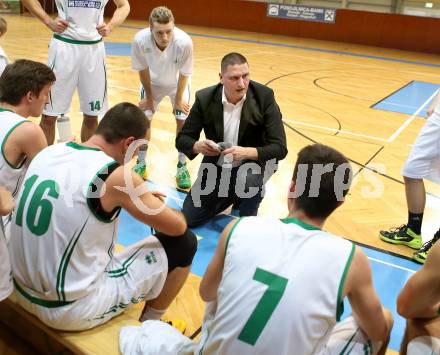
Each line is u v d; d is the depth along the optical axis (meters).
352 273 1.37
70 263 1.67
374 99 7.57
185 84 4.04
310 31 14.59
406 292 1.63
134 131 1.76
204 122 3.10
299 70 9.75
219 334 1.39
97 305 1.76
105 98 4.01
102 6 3.77
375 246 3.13
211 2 15.59
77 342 1.73
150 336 1.68
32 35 11.58
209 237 3.09
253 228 1.44
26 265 1.71
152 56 3.89
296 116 6.25
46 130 3.90
